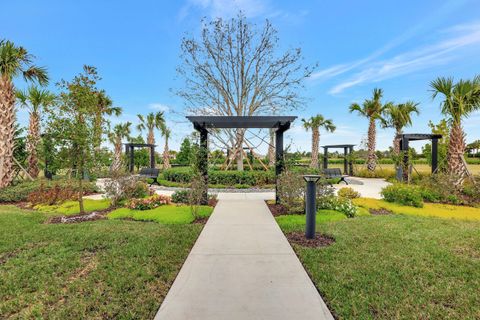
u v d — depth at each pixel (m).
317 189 6.10
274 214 6.11
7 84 8.49
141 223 5.15
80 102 5.75
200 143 7.30
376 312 2.22
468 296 2.44
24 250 3.61
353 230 4.53
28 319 2.13
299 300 2.36
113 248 3.68
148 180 13.09
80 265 3.12
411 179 11.55
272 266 3.10
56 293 2.49
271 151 18.92
